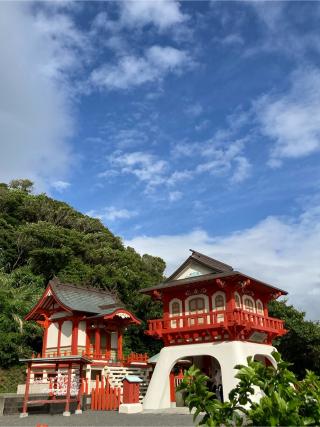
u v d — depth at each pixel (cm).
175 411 2670
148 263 7769
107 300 4250
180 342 3050
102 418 2427
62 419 2419
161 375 2955
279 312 4756
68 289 3962
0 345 4169
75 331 3628
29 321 4491
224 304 2950
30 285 5112
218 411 832
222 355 2756
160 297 3247
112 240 7556
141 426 2023
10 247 6056
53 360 2741
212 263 3164
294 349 4525
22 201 7188
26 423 2267
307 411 826
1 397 2719
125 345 5262
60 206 7600
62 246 6016
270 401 775
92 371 3541
